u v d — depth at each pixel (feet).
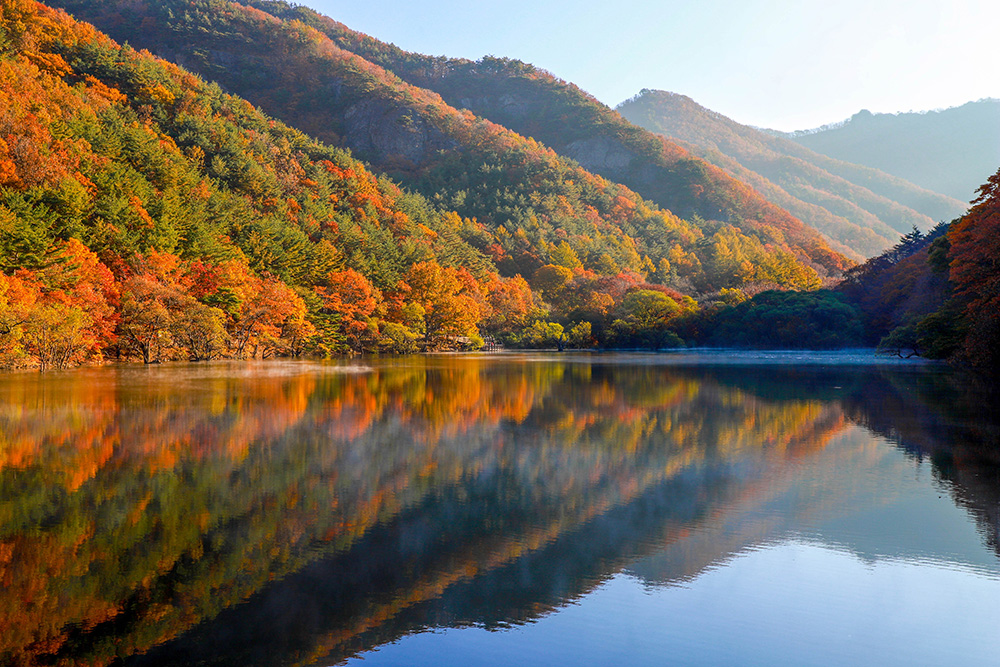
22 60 418.31
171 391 128.47
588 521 45.50
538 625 29.55
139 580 34.76
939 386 146.10
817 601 32.04
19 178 234.38
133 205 269.44
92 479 56.44
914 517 45.75
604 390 138.92
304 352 322.55
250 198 444.55
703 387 146.72
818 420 93.71
